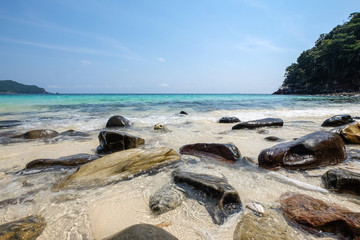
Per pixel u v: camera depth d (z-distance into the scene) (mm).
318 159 3365
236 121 8523
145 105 17719
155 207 2230
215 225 1965
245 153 4234
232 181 2895
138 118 9484
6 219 2102
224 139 5504
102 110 13203
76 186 2814
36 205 2361
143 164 3420
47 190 2732
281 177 3012
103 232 1918
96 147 4980
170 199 2314
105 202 2430
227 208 2201
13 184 2898
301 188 2676
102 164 3328
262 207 2223
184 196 2465
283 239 1738
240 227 1911
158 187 2797
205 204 2295
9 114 10844
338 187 2559
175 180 2867
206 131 6609
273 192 2572
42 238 1808
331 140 3590
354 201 2342
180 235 1845
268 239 1738
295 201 2238
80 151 4660
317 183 2801
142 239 1485
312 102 21562
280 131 6441
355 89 55750
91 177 3027
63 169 3473
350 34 58594
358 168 3289
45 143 5293
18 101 18859
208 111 12719
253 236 1781
